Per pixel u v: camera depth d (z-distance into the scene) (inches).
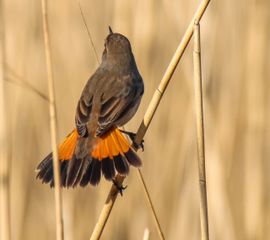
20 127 450.0
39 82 454.9
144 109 433.7
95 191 427.5
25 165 451.5
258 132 428.8
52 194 451.8
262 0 431.8
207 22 428.1
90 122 289.6
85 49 455.8
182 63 432.8
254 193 425.4
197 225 416.8
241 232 431.5
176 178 425.4
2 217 308.8
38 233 444.8
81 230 420.5
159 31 437.4
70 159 277.9
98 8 464.8
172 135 431.5
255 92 429.7
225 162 434.9
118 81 309.7
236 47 441.1
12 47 447.8
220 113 439.5
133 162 271.9
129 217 426.6
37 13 461.1
